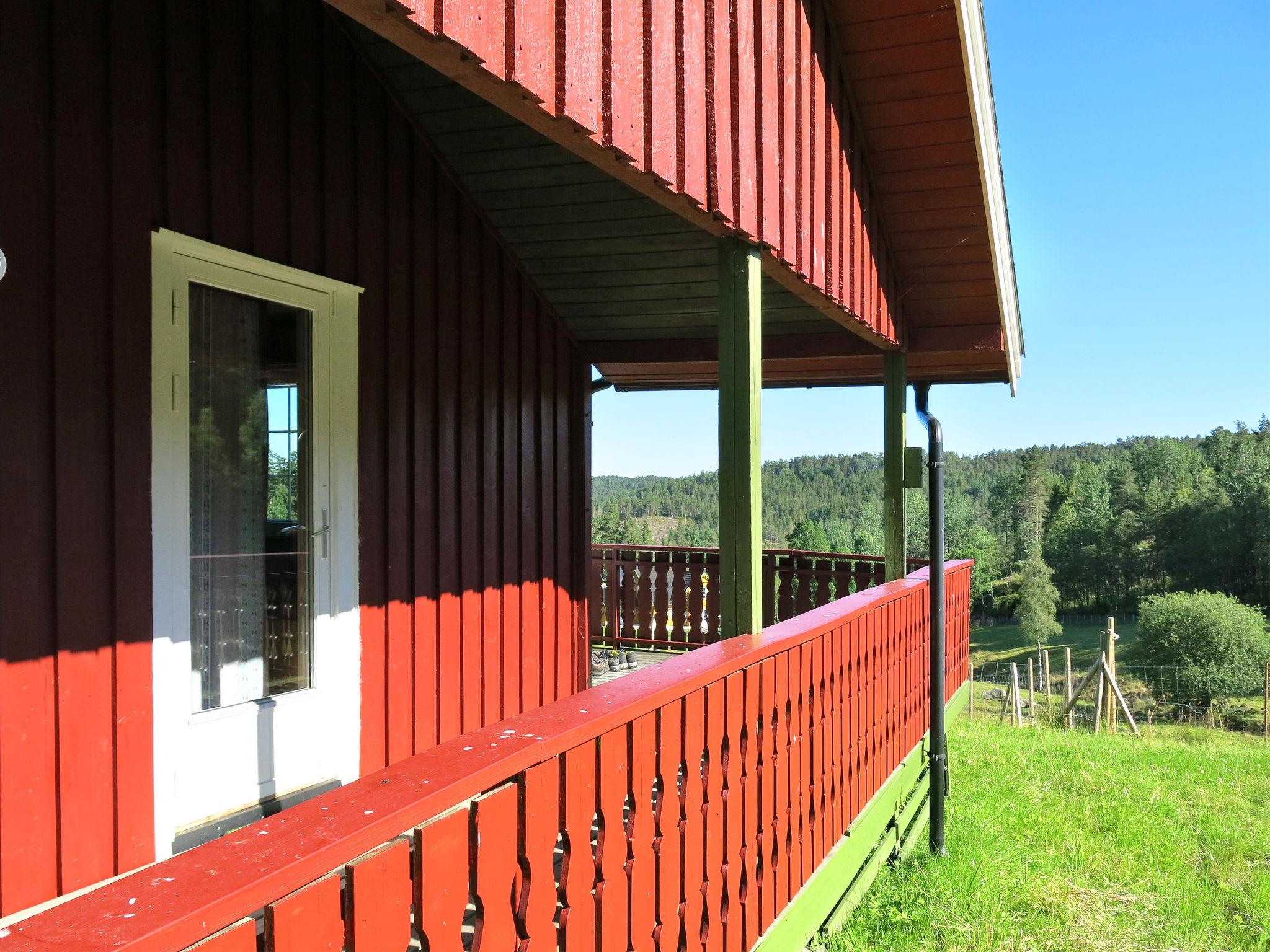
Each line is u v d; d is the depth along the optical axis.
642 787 2.04
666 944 2.13
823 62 4.17
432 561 4.21
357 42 3.69
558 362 5.38
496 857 1.52
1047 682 18.28
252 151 3.21
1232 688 48.88
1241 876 5.23
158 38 2.85
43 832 2.48
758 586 3.08
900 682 4.85
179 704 2.92
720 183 2.91
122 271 2.72
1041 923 4.16
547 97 1.99
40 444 2.49
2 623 2.39
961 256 5.35
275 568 3.38
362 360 3.77
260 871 1.06
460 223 4.44
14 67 2.42
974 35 4.30
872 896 4.15
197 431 3.06
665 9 2.59
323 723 3.55
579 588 5.50
